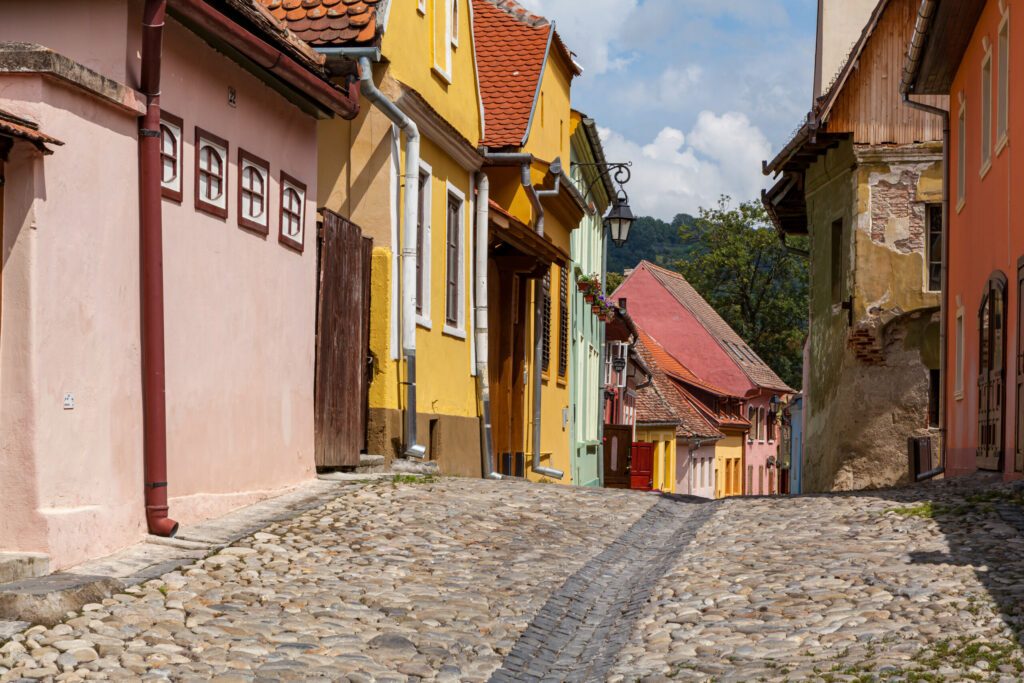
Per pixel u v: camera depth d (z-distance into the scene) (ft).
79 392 29.17
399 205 51.44
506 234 66.59
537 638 27.50
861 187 79.92
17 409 27.43
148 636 24.44
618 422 148.15
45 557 27.35
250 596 28.17
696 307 229.04
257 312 39.78
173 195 34.22
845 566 32.81
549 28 77.82
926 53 67.41
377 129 50.62
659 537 41.32
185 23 34.53
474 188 62.85
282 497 40.75
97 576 27.17
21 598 24.76
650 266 226.58
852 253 80.48
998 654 22.67
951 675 21.40
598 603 31.63
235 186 38.19
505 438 71.92
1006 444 53.31
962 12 61.98
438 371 56.70
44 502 27.73
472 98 63.21
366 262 49.98
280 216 41.63
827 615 27.58
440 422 56.34
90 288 29.66
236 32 35.27
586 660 26.18
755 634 26.50
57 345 28.27
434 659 24.90
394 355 50.90
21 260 27.43
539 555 35.65
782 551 36.06
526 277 74.79
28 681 21.30
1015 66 53.16
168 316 33.94
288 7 49.14
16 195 27.48
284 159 42.01
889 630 25.55
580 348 103.71
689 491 186.70
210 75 36.42
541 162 77.46
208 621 25.95
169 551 31.32
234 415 38.09
